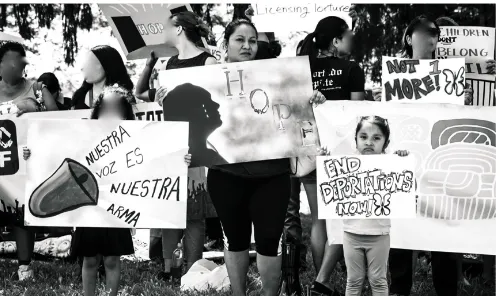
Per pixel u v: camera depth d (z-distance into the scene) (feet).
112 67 20.20
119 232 19.25
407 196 18.31
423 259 27.45
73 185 19.01
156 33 25.85
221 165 18.63
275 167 18.60
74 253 19.03
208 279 22.67
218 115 18.92
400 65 21.18
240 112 18.89
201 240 24.29
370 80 47.09
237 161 18.60
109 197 19.03
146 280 24.29
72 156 19.03
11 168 23.62
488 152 20.39
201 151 18.94
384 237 18.43
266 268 18.19
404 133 20.43
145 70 24.35
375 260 18.43
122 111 19.35
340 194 18.48
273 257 18.12
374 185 18.40
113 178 19.02
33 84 24.64
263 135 18.83
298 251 21.17
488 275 24.27
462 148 20.44
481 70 23.29
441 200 20.40
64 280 24.53
